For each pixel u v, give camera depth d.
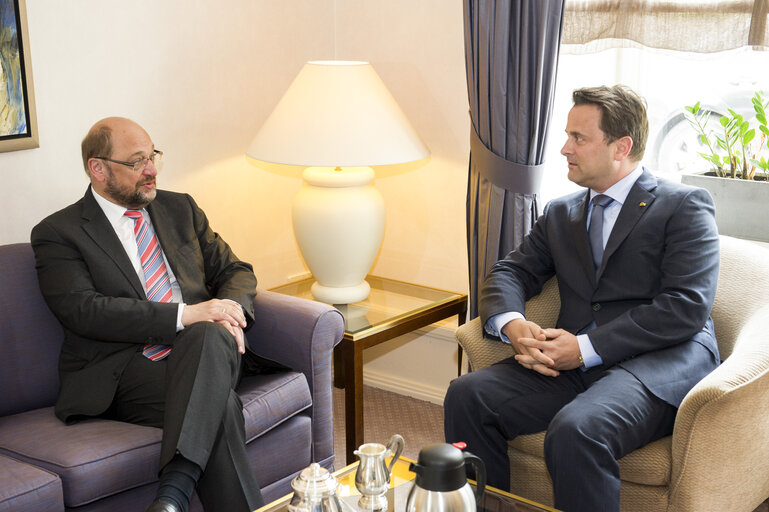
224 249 2.63
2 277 2.24
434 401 3.42
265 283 3.36
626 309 2.23
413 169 3.30
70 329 2.26
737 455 1.95
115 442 1.97
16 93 2.40
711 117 2.82
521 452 2.22
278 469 2.27
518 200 2.82
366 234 2.84
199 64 2.93
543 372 2.20
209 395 1.98
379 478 1.55
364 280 3.18
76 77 2.57
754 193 2.63
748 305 2.24
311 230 2.83
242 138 3.14
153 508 1.77
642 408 2.00
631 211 2.25
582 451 1.91
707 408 1.85
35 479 1.79
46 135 2.52
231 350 2.14
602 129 2.22
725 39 2.56
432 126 3.21
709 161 2.84
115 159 2.29
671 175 2.94
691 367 2.09
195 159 2.98
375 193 2.88
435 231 3.29
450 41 3.09
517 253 2.51
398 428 3.13
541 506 1.66
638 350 2.11
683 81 2.84
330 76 2.71
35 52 2.45
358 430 2.69
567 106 3.01
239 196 3.17
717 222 2.71
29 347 2.26
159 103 2.82
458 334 2.46
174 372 2.05
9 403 2.23
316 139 2.64
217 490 1.99
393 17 3.23
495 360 2.40
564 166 3.07
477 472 1.50
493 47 2.71
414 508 1.38
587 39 2.79
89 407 2.15
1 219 2.45
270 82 3.20
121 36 2.67
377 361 3.59
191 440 1.90
